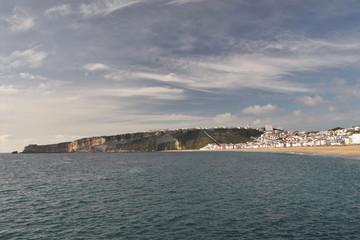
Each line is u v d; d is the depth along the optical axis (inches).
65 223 1163.3
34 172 3656.5
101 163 5502.0
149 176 2842.0
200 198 1608.0
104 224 1134.4
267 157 6796.3
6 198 1745.8
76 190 2011.6
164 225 1098.7
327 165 3708.2
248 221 1127.0
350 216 1167.0
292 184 2071.9
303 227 1036.5
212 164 4559.5
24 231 1067.9
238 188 1936.5
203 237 951.6
